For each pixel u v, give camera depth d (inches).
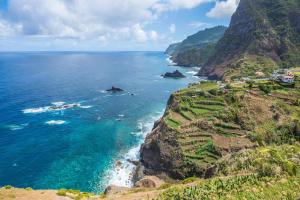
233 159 2568.9
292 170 2031.3
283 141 3846.0
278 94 5324.8
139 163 4163.4
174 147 4018.2
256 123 4360.2
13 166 3993.6
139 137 5128.0
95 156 4367.6
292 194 1764.3
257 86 5871.1
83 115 6373.0
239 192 1793.8
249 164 2282.2
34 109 6697.8
